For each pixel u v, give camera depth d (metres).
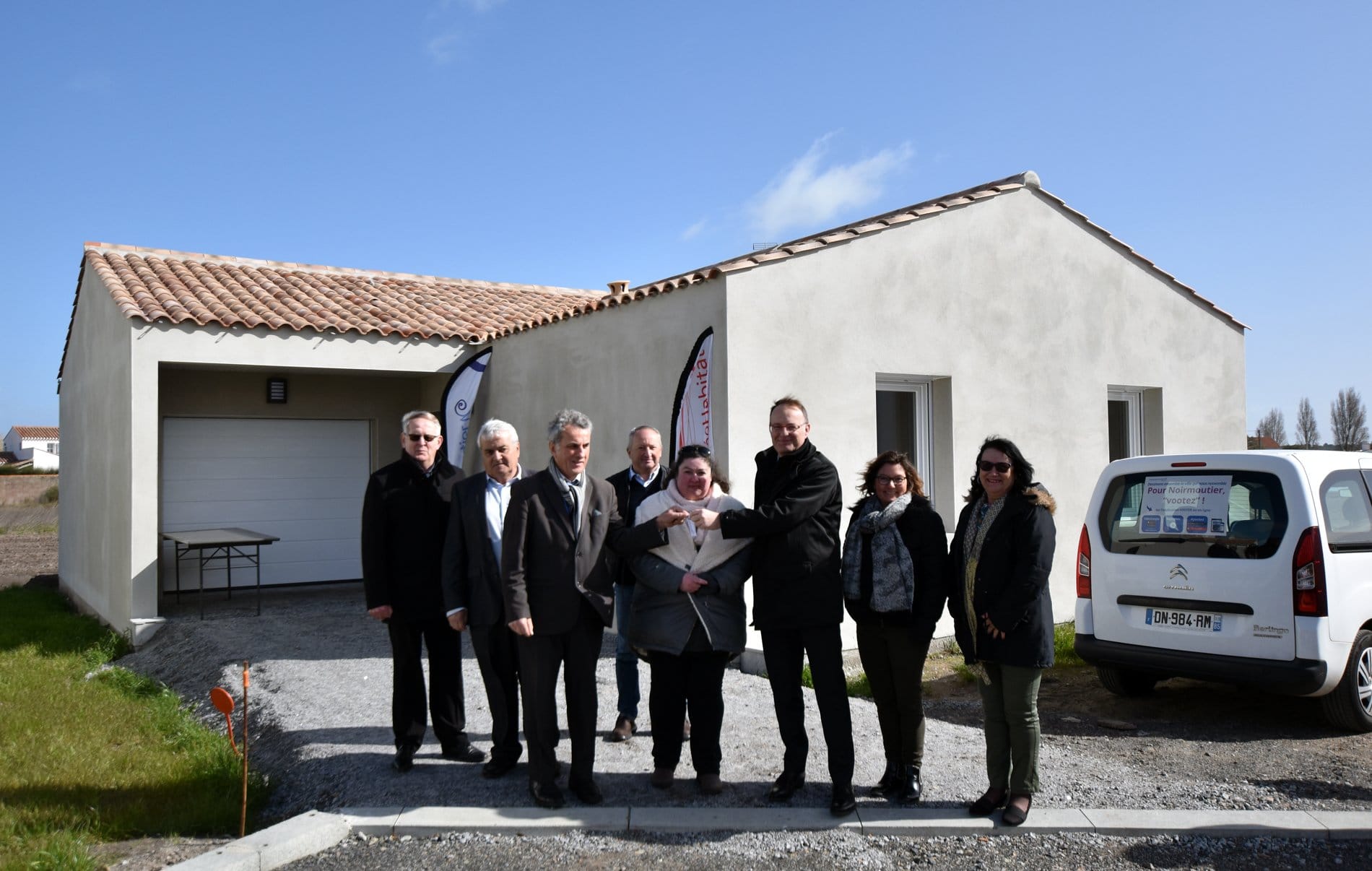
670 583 4.50
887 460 4.51
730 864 3.98
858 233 8.45
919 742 4.54
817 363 8.19
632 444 5.51
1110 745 5.89
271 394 12.34
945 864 3.99
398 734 5.04
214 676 7.80
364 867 4.02
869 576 4.48
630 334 8.93
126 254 12.67
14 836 4.34
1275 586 5.87
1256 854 4.09
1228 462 6.26
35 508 35.62
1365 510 6.28
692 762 4.83
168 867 3.89
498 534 4.83
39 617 11.70
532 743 4.49
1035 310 9.70
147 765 5.63
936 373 8.95
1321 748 5.74
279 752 5.69
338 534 12.96
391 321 11.51
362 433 13.19
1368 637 6.06
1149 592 6.41
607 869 3.96
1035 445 9.61
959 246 9.18
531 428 10.68
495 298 14.03
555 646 4.53
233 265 13.33
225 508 12.23
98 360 11.70
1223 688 7.42
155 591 9.61
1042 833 4.26
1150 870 3.94
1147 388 10.66
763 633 4.48
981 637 4.31
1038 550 4.16
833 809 4.35
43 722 6.52
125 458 9.88
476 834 4.29
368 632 9.23
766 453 4.51
